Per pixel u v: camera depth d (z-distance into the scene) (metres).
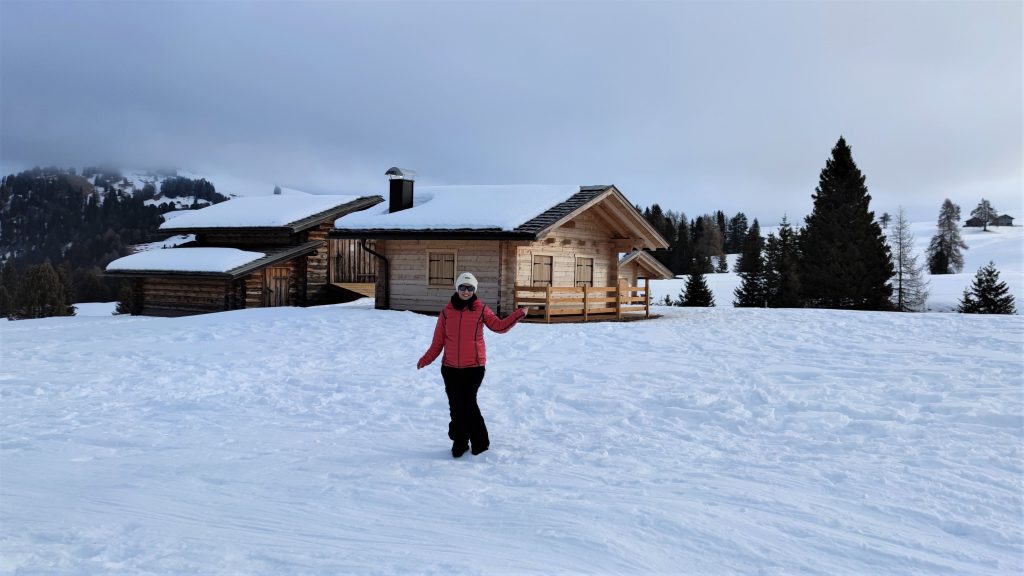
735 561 4.12
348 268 29.59
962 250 105.88
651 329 16.95
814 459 6.20
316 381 10.44
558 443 6.99
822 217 51.84
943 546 4.29
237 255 26.23
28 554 4.32
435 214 21.31
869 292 48.97
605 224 24.17
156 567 4.13
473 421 6.61
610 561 4.14
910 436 6.85
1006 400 8.09
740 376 10.16
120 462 6.48
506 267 20.12
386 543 4.47
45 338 16.06
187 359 12.66
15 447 7.08
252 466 6.29
